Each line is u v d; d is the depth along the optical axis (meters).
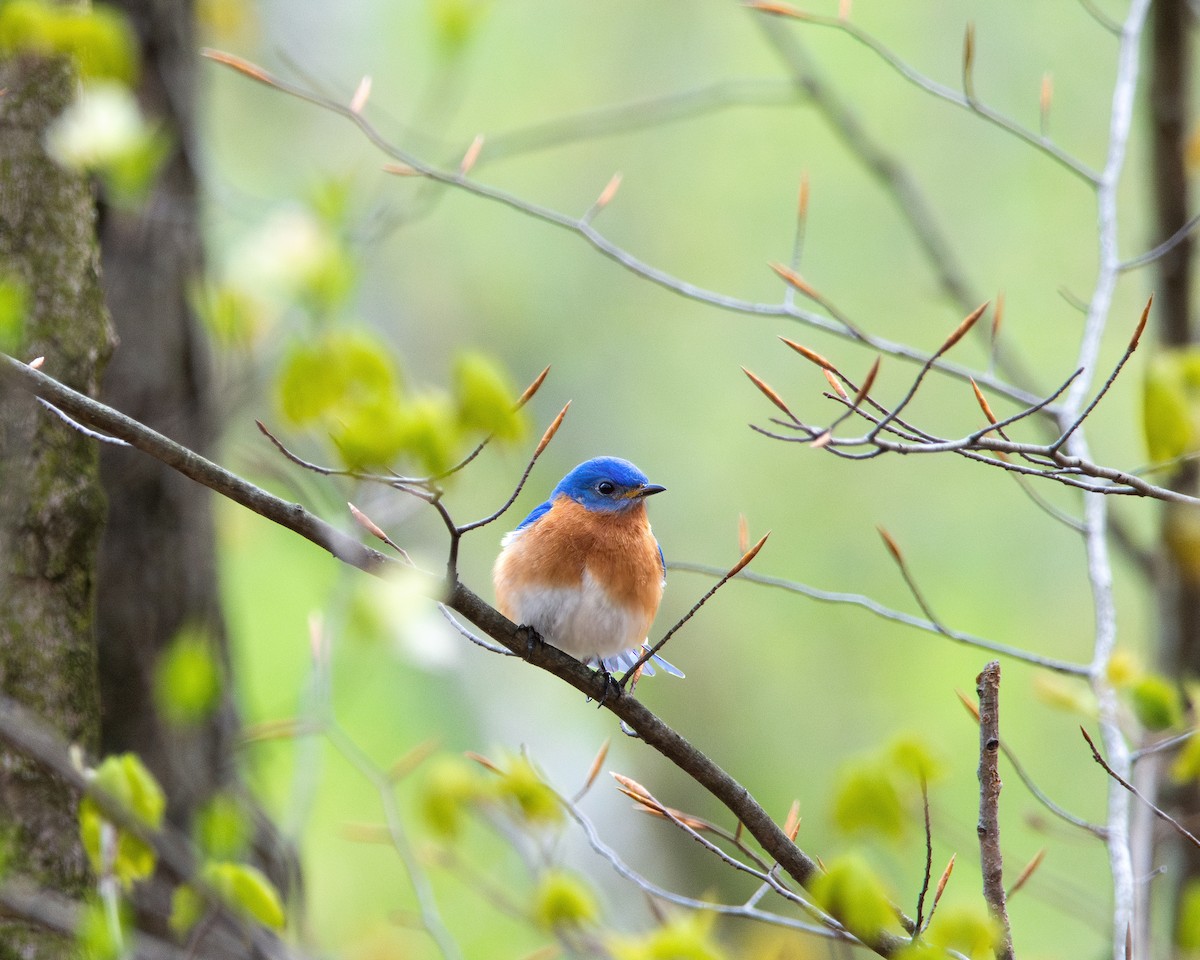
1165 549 11.37
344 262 6.68
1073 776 17.47
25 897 6.64
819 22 9.69
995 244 18.97
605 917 8.63
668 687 19.69
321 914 14.78
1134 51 10.57
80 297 7.75
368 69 19.22
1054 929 16.17
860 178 19.72
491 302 20.25
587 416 20.08
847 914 5.70
